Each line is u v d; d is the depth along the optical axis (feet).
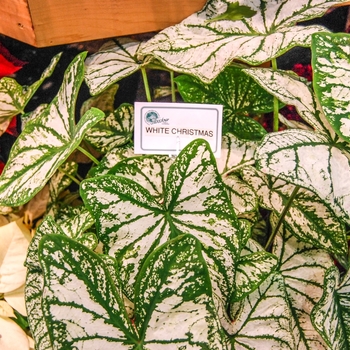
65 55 4.06
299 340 3.01
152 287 2.12
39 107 3.46
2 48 3.93
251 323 2.75
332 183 2.29
